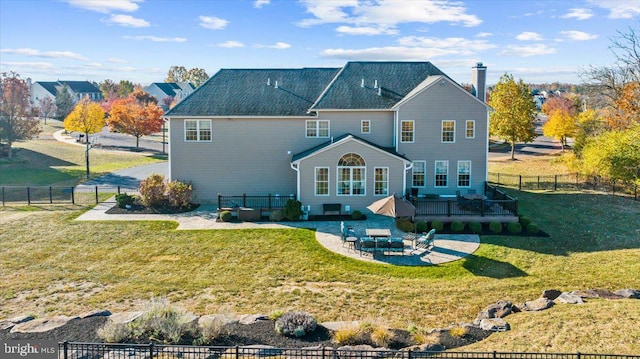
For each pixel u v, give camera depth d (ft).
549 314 46.50
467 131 97.40
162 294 55.26
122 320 45.42
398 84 104.06
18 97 173.88
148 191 96.37
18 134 166.91
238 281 59.93
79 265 65.05
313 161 90.48
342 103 98.63
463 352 35.73
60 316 47.37
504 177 136.36
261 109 99.86
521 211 94.68
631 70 136.77
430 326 47.29
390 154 90.17
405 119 96.73
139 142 226.79
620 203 101.45
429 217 83.30
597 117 158.61
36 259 67.31
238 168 100.68
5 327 44.24
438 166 98.37
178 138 99.50
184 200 96.37
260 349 37.06
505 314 48.01
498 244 74.54
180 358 38.19
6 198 110.73
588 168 121.49
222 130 99.50
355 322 46.65
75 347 39.55
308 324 43.80
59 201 106.11
